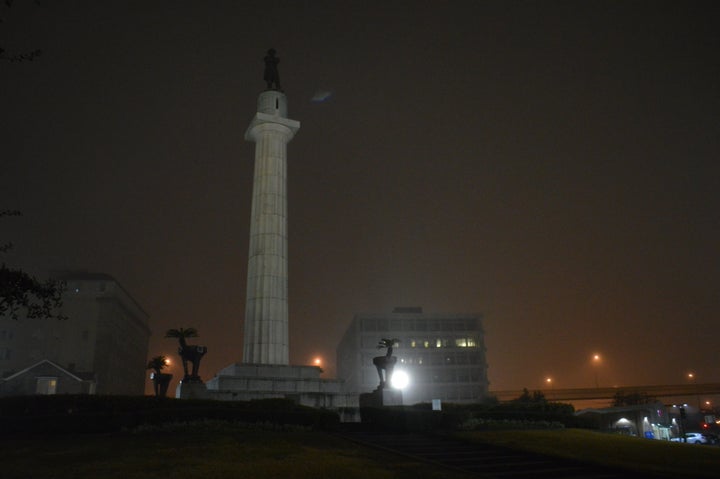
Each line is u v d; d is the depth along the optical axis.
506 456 18.70
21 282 13.46
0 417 21.11
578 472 16.25
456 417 25.39
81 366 80.06
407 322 97.56
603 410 49.91
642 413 51.09
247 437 19.89
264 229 37.66
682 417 39.44
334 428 24.11
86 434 20.64
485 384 94.81
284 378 33.97
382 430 25.44
